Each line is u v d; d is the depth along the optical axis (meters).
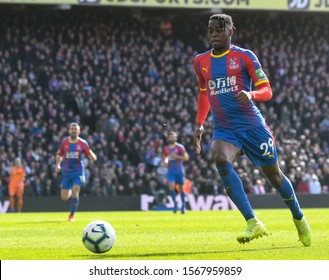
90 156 75.12
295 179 127.44
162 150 127.38
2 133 127.19
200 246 34.59
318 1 144.88
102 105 138.25
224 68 33.38
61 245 36.75
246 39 159.88
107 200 117.56
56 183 119.06
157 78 149.12
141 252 32.06
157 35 158.12
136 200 119.31
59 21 151.50
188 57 154.25
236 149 32.94
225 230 49.88
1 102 135.38
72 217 74.25
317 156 134.62
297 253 30.53
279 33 160.88
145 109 139.75
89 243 30.88
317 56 159.38
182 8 152.75
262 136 33.28
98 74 146.38
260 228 30.72
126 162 125.44
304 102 147.25
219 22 33.25
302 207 122.12
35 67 143.88
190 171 127.38
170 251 32.25
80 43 149.25
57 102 136.75
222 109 33.41
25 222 69.19
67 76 143.12
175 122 138.50
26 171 119.50
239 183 31.80
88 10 153.38
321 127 143.75
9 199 112.75
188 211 109.94
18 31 147.00
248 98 31.39
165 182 122.25
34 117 133.88
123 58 151.12
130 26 156.38
